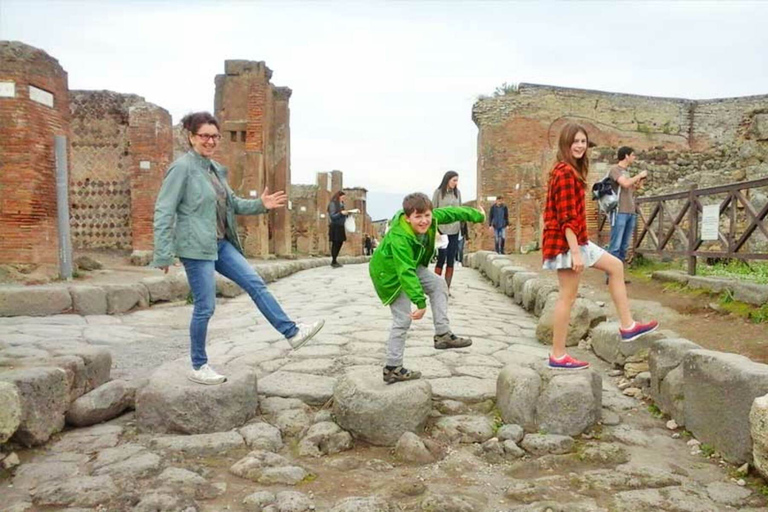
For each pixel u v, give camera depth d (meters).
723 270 8.22
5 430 3.56
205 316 4.29
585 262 4.33
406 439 3.85
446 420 4.21
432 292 4.56
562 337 4.35
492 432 4.09
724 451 3.66
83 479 3.32
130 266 14.80
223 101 22.02
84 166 17.17
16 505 3.08
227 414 4.16
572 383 4.08
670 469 3.56
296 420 4.31
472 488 3.38
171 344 6.90
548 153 19.75
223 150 21.89
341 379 4.39
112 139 17.19
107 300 9.03
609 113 27.33
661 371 4.53
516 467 3.62
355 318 7.92
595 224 14.50
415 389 4.10
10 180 9.91
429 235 4.32
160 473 3.50
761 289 6.19
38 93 10.22
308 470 3.59
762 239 10.80
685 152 15.31
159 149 16.12
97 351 4.81
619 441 4.00
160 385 4.22
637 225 10.62
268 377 5.14
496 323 7.82
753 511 3.04
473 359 5.68
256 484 3.40
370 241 43.38
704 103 27.69
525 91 27.02
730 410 3.61
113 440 4.00
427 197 4.11
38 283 9.95
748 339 5.40
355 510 2.98
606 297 8.09
